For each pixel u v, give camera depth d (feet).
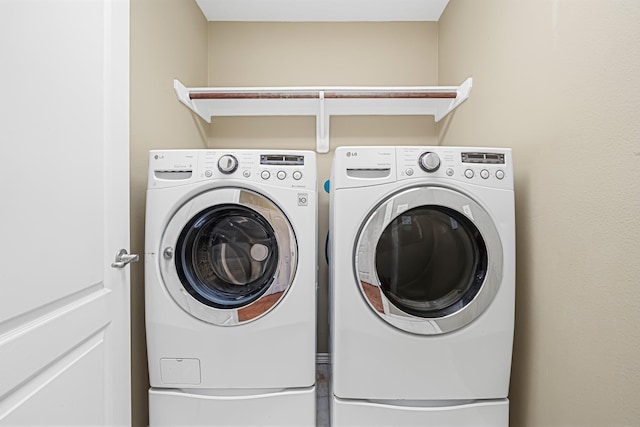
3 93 2.04
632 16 2.44
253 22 7.23
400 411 3.70
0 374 2.03
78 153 2.72
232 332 3.83
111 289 3.21
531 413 3.67
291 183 3.87
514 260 3.67
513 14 4.07
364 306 3.69
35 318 2.31
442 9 6.82
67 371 2.62
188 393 3.88
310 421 3.89
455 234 3.84
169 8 5.30
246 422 3.87
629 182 2.48
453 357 3.68
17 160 2.14
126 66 3.45
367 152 3.72
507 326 3.65
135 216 4.26
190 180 3.84
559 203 3.24
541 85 3.51
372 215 3.67
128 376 3.51
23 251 2.18
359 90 5.87
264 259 4.15
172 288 3.81
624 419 2.54
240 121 7.30
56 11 2.48
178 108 5.66
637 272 2.43
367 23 7.25
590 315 2.86
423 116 7.28
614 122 2.60
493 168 3.70
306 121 7.29
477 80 5.16
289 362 3.87
